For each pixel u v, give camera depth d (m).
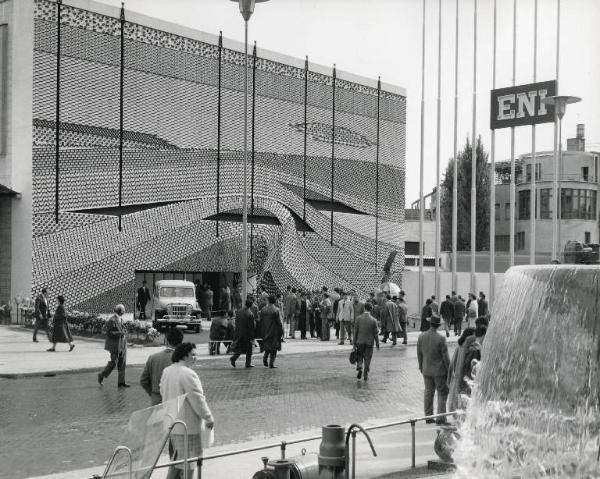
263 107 44.69
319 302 31.80
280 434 12.29
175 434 7.89
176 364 8.09
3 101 35.56
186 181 40.62
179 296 32.75
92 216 36.31
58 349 23.75
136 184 38.38
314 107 47.62
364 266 50.62
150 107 39.03
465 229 69.81
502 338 7.39
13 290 35.03
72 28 35.94
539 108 35.75
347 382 18.41
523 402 6.96
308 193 47.31
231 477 9.35
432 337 12.61
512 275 7.54
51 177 35.06
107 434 12.10
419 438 11.46
